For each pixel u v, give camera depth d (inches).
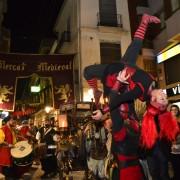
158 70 786.8
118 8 860.0
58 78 746.2
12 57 737.0
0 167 436.1
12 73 729.6
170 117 179.9
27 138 579.8
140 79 171.9
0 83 717.9
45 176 491.5
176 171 229.9
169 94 713.6
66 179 422.9
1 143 430.9
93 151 290.8
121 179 164.4
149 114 174.4
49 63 749.3
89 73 191.9
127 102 172.1
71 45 892.0
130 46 181.8
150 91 177.6
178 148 227.0
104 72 185.8
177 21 719.7
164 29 803.4
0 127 444.1
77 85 794.2
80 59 794.8
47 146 497.0
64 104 676.7
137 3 888.3
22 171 453.4
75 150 430.9
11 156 441.7
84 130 311.3
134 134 169.8
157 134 171.5
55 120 735.7
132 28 860.6
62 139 451.5
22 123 629.9
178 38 658.2
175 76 713.6
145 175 170.6
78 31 819.4
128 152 165.9
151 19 182.5
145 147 168.4
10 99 717.3
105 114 209.2
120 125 167.8
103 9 844.0
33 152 490.0
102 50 818.8
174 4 737.6
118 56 829.2
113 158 189.6
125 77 167.2
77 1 839.1
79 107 605.6
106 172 249.8
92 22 824.3
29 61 743.1
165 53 745.6
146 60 829.8
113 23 844.6
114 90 168.9
